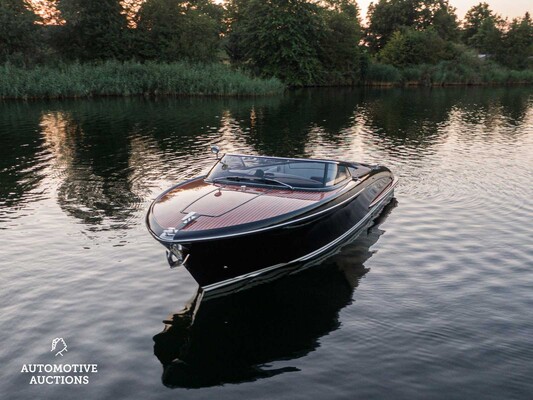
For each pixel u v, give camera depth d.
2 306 6.60
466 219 10.06
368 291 7.05
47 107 33.12
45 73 40.75
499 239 8.92
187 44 56.09
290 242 7.47
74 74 41.34
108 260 8.04
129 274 7.57
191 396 4.93
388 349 5.65
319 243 8.07
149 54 54.81
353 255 8.36
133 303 6.74
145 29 56.03
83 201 11.42
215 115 29.16
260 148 18.70
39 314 6.41
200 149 18.38
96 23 53.91
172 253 7.00
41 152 17.70
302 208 7.50
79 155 17.17
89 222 9.89
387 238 9.08
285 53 56.28
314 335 5.99
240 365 5.43
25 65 47.53
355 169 10.31
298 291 7.16
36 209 10.79
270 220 7.09
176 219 7.21
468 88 60.56
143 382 5.15
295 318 6.41
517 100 41.62
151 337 5.96
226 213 7.27
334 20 63.44
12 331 6.02
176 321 6.33
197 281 7.07
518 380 5.07
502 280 7.32
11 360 5.48
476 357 5.46
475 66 69.69
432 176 13.93
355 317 6.36
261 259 7.36
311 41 60.12
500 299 6.75
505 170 14.66
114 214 10.42
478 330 5.99
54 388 5.04
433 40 70.88
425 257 8.20
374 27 87.50
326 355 5.58
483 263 7.91
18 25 48.84
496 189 12.42
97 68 43.47
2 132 22.41
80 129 23.45
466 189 12.45
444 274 7.55
